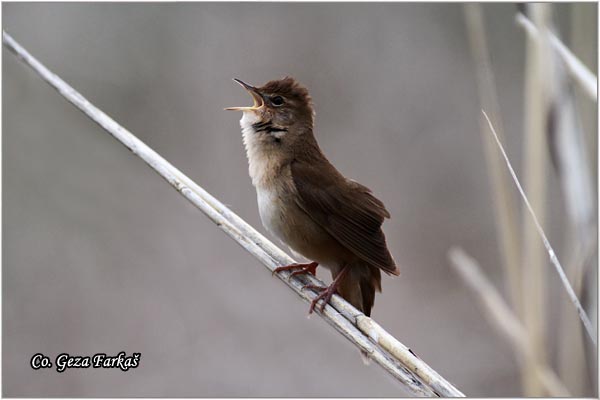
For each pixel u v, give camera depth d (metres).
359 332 6.18
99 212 11.27
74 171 11.39
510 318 6.98
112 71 12.09
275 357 10.66
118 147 11.61
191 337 10.70
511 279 6.75
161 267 11.15
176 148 12.01
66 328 10.49
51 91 11.51
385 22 12.89
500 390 11.08
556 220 11.66
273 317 10.95
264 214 7.41
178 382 10.37
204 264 11.19
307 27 12.75
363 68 12.73
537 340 6.58
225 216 6.80
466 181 12.38
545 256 6.60
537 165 6.54
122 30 12.25
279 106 7.49
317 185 7.20
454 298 11.78
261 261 6.69
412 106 12.69
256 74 12.48
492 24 12.64
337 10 12.83
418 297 11.86
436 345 11.45
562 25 11.20
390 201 12.29
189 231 11.36
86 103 6.93
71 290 10.76
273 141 7.45
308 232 7.26
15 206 10.99
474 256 12.05
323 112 12.56
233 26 12.62
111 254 11.08
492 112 6.73
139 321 10.70
